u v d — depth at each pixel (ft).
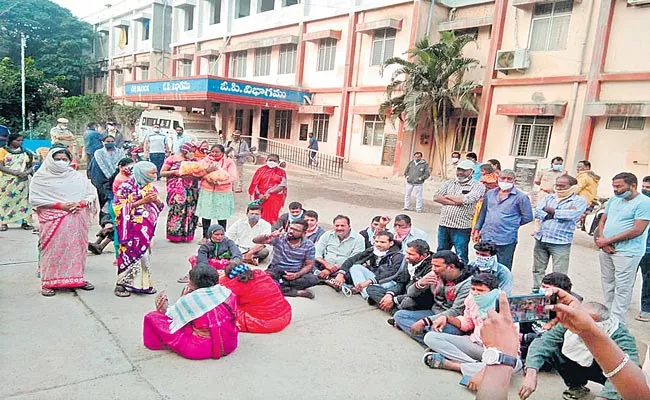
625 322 16.74
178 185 23.04
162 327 12.06
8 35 118.42
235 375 11.53
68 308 14.55
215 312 12.21
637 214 15.49
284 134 76.13
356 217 33.63
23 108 88.99
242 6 86.17
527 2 48.65
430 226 32.30
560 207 17.95
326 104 69.15
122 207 15.53
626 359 4.93
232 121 83.05
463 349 12.66
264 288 14.40
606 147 44.86
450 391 11.61
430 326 13.96
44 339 12.48
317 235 21.11
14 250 20.29
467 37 51.98
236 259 16.94
